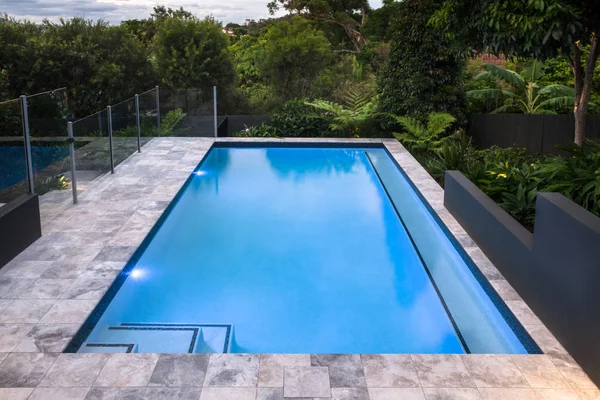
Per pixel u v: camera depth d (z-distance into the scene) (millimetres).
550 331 4176
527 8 7586
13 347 3879
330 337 4750
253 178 10492
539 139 12883
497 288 4992
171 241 7070
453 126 13258
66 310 4438
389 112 13500
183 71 16672
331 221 8008
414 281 5949
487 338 4590
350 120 13656
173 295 5520
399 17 13500
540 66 14641
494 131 13297
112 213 7148
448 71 13023
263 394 3350
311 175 10820
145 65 17359
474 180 7598
